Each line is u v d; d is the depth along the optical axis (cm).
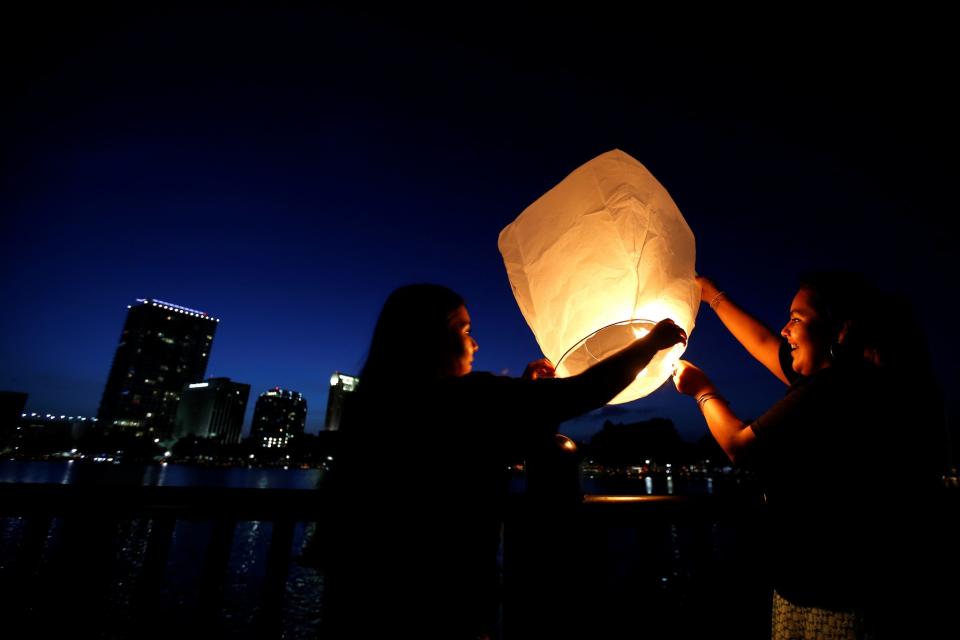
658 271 136
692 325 142
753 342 182
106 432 15688
